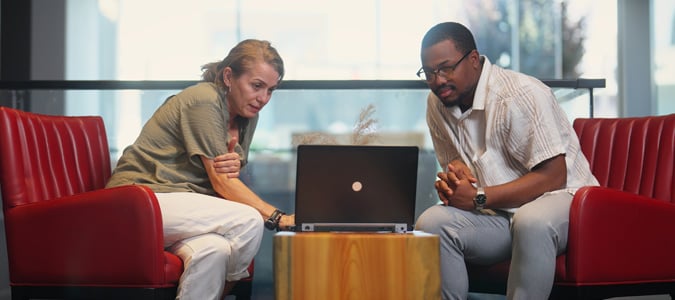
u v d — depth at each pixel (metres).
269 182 3.48
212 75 2.55
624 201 2.23
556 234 2.17
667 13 5.58
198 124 2.39
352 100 3.28
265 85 2.49
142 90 3.19
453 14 7.00
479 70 2.48
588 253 2.18
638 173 2.62
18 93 3.19
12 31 6.03
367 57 7.07
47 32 6.19
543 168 2.34
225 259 2.23
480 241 2.35
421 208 3.28
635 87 5.66
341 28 7.07
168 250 2.31
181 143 2.45
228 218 2.28
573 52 6.73
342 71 7.09
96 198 2.16
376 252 1.90
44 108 3.20
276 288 1.90
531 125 2.35
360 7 7.05
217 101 2.42
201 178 2.46
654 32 5.63
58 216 2.19
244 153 2.65
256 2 7.02
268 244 3.19
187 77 6.98
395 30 7.05
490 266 2.40
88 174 2.60
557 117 2.41
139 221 2.13
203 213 2.26
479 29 6.96
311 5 7.05
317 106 3.32
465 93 2.45
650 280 2.28
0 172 2.29
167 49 6.96
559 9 6.77
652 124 2.65
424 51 2.44
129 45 6.91
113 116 3.21
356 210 2.13
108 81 3.15
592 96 3.14
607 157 2.72
